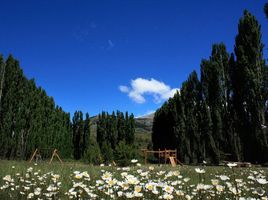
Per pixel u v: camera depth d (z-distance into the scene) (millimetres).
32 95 31078
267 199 3053
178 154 34312
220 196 3779
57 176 5289
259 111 27016
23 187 5469
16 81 28578
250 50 28812
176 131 35031
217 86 31953
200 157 32219
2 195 4934
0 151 25984
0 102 26797
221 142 30344
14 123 27688
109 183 3650
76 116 46094
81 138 44812
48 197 4586
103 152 22109
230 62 31797
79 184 3840
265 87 27266
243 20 29859
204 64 33688
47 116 35562
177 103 36312
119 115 48188
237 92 29469
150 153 36969
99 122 47844
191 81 35406
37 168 10750
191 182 5527
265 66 27875
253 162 26859
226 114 30594
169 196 3264
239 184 4375
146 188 3408
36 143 31250
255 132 26875
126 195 3150
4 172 8477
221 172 9406
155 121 42156
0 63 27328
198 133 33125
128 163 18703
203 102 33000
